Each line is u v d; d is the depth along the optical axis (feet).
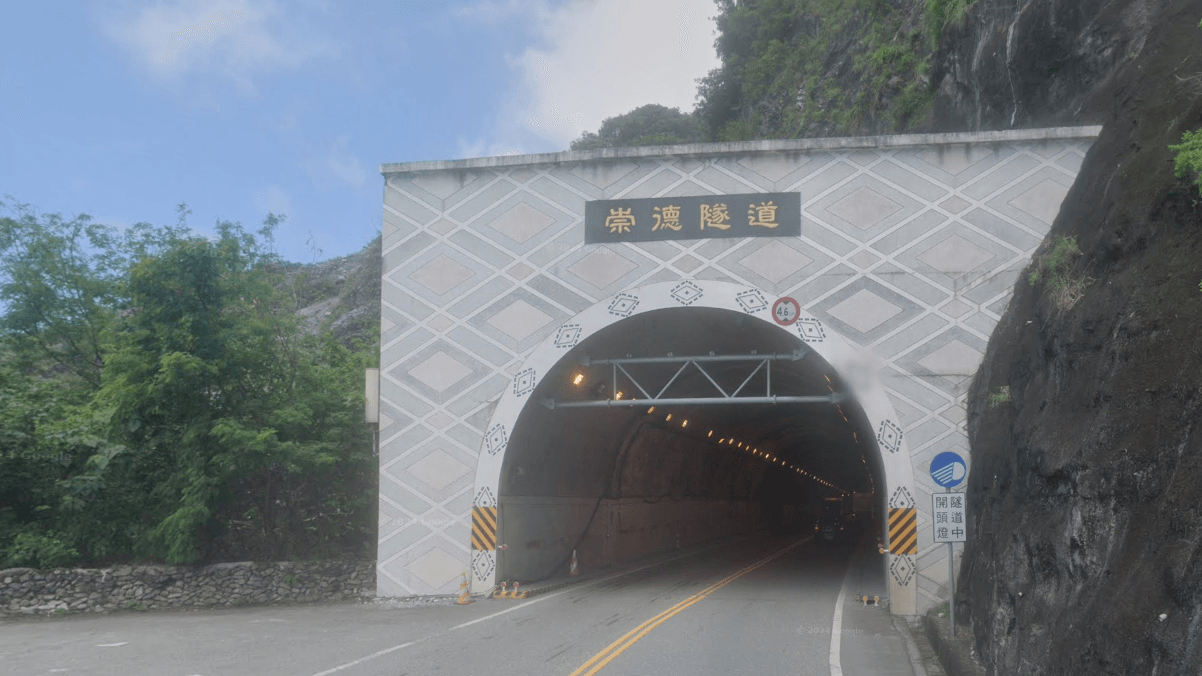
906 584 56.13
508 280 64.54
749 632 47.21
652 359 64.39
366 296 143.95
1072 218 48.29
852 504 160.56
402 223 66.49
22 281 81.46
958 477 44.34
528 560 71.46
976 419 54.19
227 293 70.95
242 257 73.10
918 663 40.34
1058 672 25.07
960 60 82.17
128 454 70.13
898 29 107.96
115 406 68.95
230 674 35.58
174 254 68.90
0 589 61.31
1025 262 57.77
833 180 61.21
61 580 62.85
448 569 62.80
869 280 59.77
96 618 59.11
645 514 110.42
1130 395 27.61
